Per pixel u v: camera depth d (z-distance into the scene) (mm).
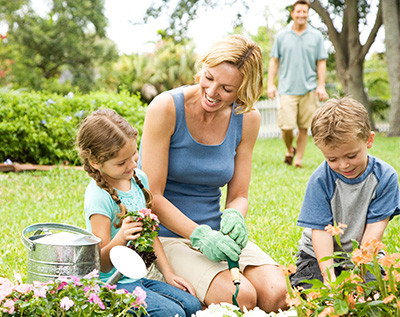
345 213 2795
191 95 2838
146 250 2299
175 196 2932
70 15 32500
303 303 1942
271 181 6695
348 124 2471
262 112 19109
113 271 2482
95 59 32094
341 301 1837
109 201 2479
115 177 2480
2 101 7633
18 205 5289
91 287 2014
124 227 2295
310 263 2863
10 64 28969
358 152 2545
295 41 7836
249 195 5793
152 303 2301
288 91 7871
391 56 16891
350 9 17766
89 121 2428
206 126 2869
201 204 2949
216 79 2580
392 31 16719
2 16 31766
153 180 2793
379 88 32094
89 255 2160
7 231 4246
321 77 7984
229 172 2936
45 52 31594
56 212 4820
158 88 20328
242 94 2652
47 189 6184
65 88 31375
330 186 2777
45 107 7875
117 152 2391
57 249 2113
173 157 2859
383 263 1807
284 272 1961
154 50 20719
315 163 8648
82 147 2443
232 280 2510
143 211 2314
